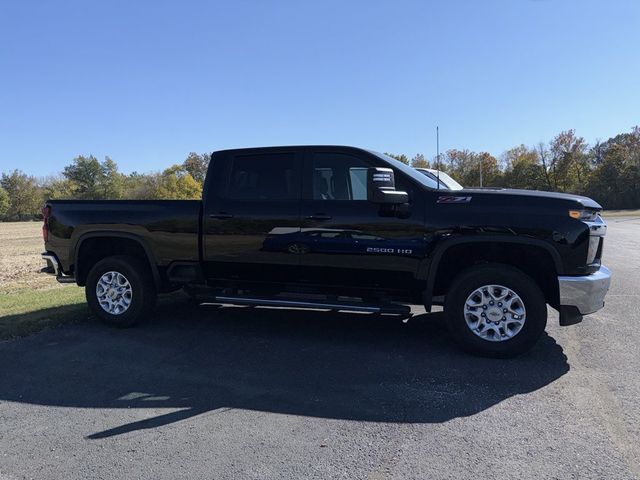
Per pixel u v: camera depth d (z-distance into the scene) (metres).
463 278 5.08
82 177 112.25
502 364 4.90
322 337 5.92
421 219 5.13
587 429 3.54
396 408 3.94
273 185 5.73
